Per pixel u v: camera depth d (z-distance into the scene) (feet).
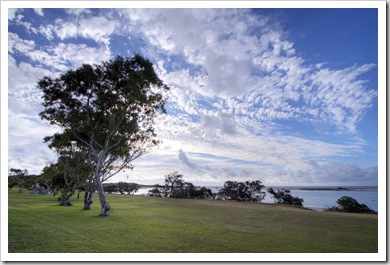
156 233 32.58
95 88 64.08
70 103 63.93
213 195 165.68
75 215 52.26
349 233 34.32
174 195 163.94
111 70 60.13
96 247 24.58
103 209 52.70
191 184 170.09
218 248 25.30
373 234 33.68
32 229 32.07
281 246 26.37
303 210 75.20
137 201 106.73
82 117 62.03
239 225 41.50
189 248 25.09
